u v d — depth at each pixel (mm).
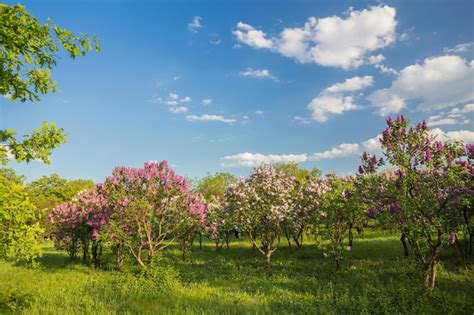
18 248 8281
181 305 11164
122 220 18438
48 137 8680
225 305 11062
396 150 12695
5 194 7902
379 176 13406
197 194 20656
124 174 18422
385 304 10523
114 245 19234
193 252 28266
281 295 12555
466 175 13242
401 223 12883
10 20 7730
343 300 11211
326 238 18047
